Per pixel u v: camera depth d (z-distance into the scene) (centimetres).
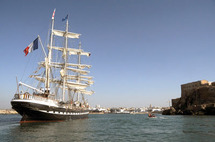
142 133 4153
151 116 13488
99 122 7412
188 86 18288
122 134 3959
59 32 8575
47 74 6575
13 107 4906
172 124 6481
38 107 5069
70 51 9175
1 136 3288
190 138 3469
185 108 17175
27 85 5066
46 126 4688
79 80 10294
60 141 2967
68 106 6981
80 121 7194
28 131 3847
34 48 5147
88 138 3338
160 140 3288
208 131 4381
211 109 13712
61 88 8800
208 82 16325
